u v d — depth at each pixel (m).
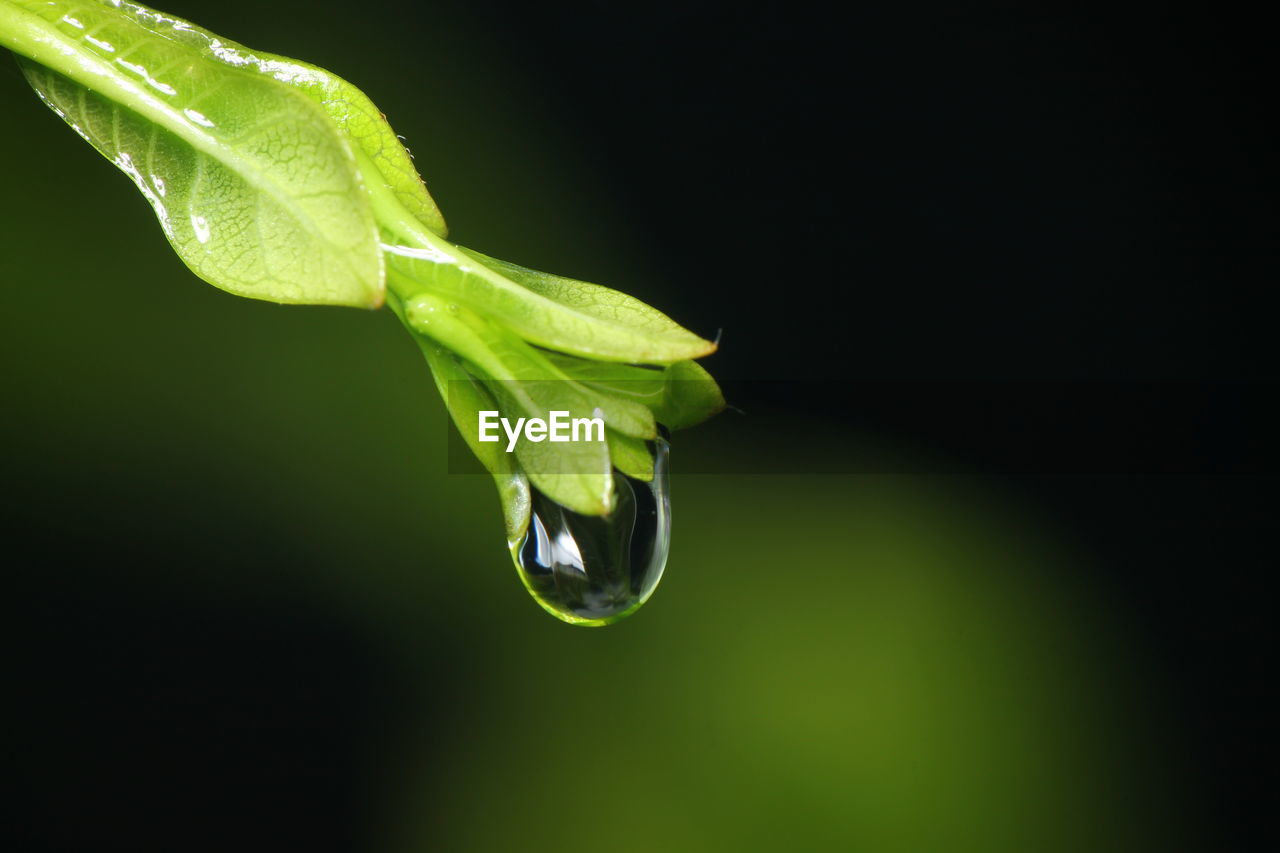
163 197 0.14
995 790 0.26
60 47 0.14
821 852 0.25
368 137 0.14
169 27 0.14
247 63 0.14
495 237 0.27
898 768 0.26
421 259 0.14
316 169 0.14
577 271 0.28
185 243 0.14
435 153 0.27
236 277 0.14
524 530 0.14
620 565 0.15
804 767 0.25
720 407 0.14
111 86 0.14
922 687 0.26
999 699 0.27
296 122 0.14
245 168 0.14
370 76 0.27
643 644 0.25
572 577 0.15
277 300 0.14
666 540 0.15
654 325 0.14
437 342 0.14
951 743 0.26
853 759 0.25
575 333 0.14
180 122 0.14
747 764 0.25
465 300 0.14
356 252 0.14
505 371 0.14
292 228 0.14
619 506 0.15
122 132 0.14
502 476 0.14
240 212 0.14
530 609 0.25
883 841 0.25
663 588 0.26
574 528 0.15
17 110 0.22
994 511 0.28
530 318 0.14
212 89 0.14
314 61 0.26
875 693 0.26
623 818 0.24
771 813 0.25
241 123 0.14
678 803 0.25
